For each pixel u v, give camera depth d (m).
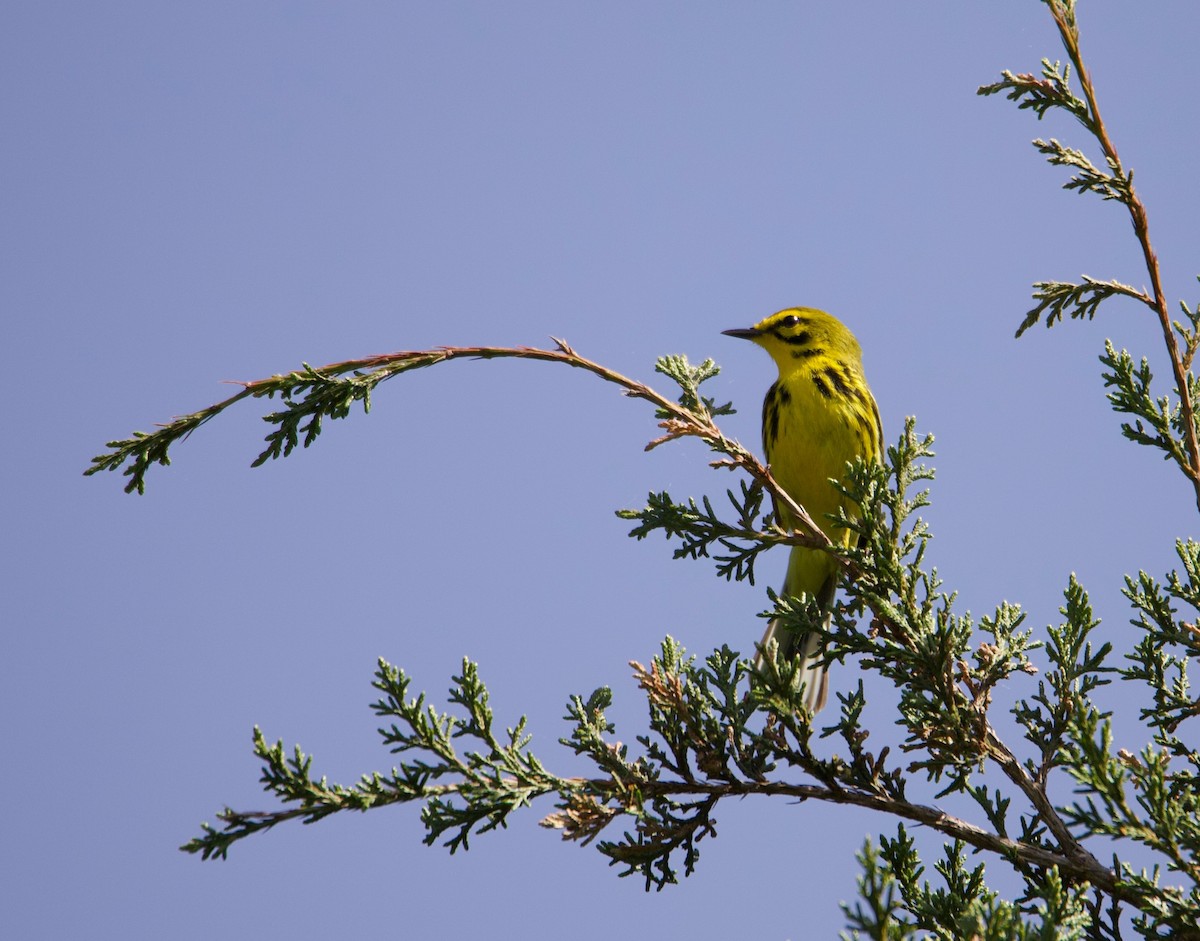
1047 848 10.32
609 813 9.95
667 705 10.60
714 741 10.52
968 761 10.48
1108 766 8.17
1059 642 10.62
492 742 9.96
